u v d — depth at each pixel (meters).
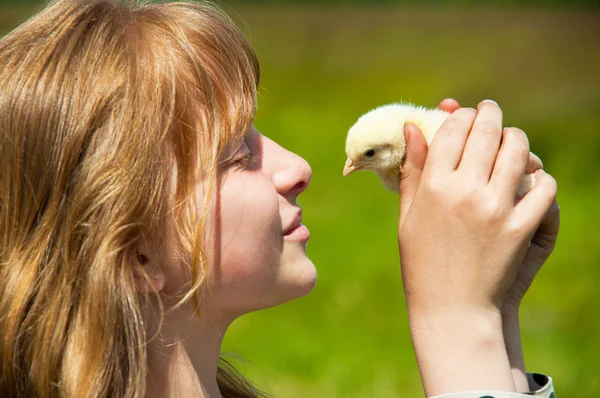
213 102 1.78
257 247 1.78
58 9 1.82
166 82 1.72
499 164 1.80
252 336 6.42
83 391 1.58
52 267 1.65
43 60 1.70
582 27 16.22
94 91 1.67
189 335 1.79
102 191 1.62
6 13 16.31
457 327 1.73
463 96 13.41
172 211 1.70
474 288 1.75
